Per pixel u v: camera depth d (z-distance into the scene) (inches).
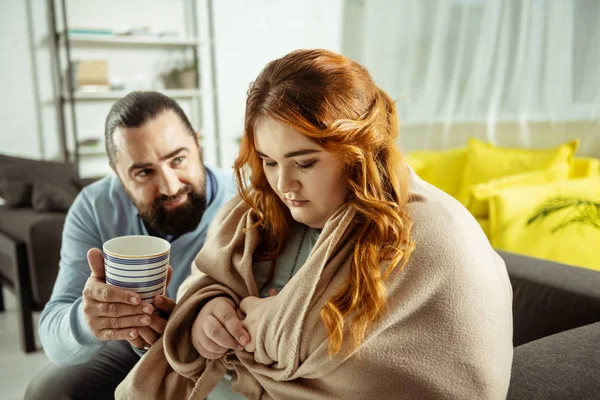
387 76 156.1
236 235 32.7
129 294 27.5
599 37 105.2
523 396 26.4
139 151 38.4
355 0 171.9
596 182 85.7
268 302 29.0
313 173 25.3
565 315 43.6
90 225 43.9
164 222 41.2
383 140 26.1
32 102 155.4
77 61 153.5
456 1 133.9
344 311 24.5
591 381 27.2
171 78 177.2
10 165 109.7
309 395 26.2
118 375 43.8
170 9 175.6
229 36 185.9
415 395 24.0
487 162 112.7
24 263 89.7
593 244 75.9
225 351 29.0
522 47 119.6
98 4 162.2
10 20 149.2
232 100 191.8
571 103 111.7
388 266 25.0
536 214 81.7
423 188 29.1
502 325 24.8
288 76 24.5
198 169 41.9
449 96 137.8
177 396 31.6
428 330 24.0
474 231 26.6
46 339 38.3
